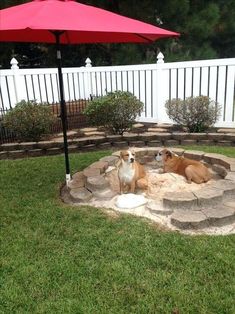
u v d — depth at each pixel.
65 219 4.43
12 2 12.32
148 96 9.61
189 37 16.39
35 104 8.49
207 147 7.61
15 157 7.86
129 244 3.76
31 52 17.36
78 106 10.30
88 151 8.05
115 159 6.09
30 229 4.24
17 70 9.48
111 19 4.46
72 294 3.03
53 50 16.42
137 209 4.58
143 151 6.43
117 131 8.66
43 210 4.75
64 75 10.70
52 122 8.50
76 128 9.82
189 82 8.77
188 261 3.41
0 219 4.55
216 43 20.36
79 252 3.66
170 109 8.42
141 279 3.18
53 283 3.19
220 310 2.77
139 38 5.62
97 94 10.89
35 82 9.99
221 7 17.53
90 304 2.89
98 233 4.02
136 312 2.79
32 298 3.00
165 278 3.17
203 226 4.01
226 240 3.75
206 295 2.94
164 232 3.97
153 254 3.55
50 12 4.08
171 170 5.57
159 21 15.19
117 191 5.17
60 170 6.51
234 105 8.38
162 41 15.58
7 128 8.28
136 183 4.98
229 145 7.70
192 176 5.15
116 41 5.82
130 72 9.87
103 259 3.52
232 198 4.55
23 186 5.79
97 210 4.63
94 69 10.72
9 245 3.88
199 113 8.09
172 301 2.89
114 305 2.88
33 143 7.89
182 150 6.30
